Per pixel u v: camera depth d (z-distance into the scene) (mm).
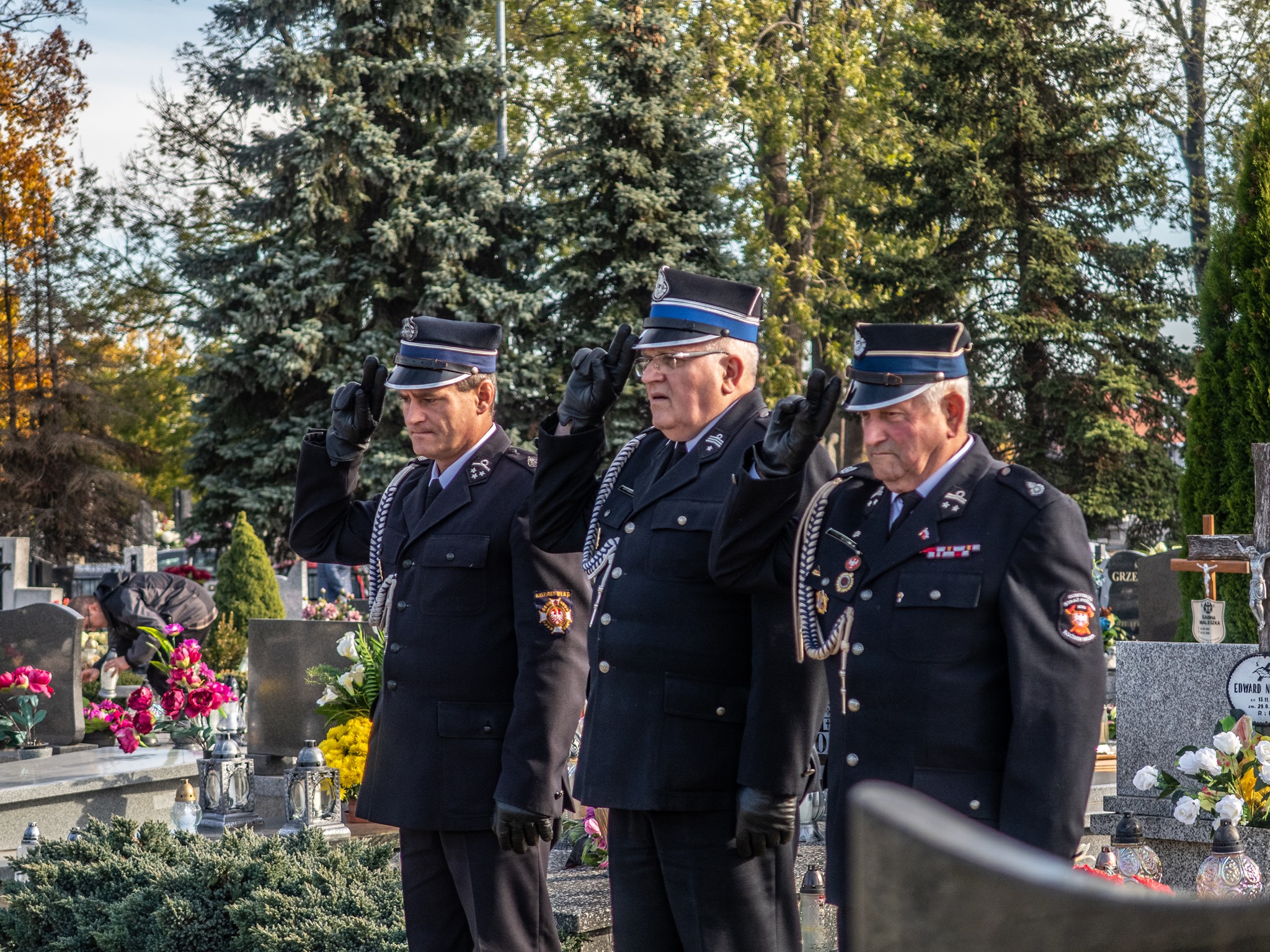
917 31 34562
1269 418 9953
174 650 11070
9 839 7949
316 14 29891
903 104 31766
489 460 5027
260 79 28672
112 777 8453
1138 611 19359
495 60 29719
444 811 4695
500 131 30516
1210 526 8648
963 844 778
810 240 35656
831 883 3518
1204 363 10461
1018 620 3342
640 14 28609
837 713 3664
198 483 28781
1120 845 5809
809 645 3746
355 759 8172
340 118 27766
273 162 29281
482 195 28234
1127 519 30859
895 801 810
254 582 19859
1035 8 30125
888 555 3590
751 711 3938
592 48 30688
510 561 4828
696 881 4023
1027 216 30266
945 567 3494
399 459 26984
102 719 10773
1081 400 29406
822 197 35781
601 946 5629
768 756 3891
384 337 27812
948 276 30250
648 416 28125
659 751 4043
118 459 36250
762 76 33781
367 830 7969
